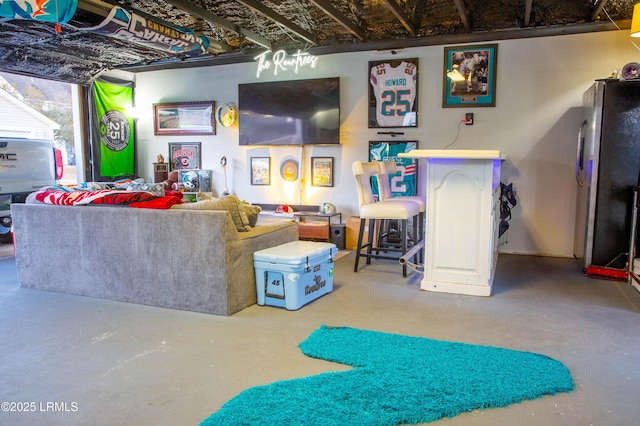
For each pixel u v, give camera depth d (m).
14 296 3.84
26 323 3.18
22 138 6.36
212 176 6.90
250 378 2.35
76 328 3.08
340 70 6.04
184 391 2.23
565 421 1.95
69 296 3.84
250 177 6.68
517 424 1.93
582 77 5.10
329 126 6.08
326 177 6.25
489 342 2.80
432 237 3.88
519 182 5.44
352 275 4.51
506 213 5.33
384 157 5.91
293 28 5.29
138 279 3.59
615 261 4.42
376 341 2.78
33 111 8.79
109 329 3.06
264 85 6.36
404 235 4.38
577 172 5.04
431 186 3.82
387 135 5.89
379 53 5.84
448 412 1.99
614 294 3.80
